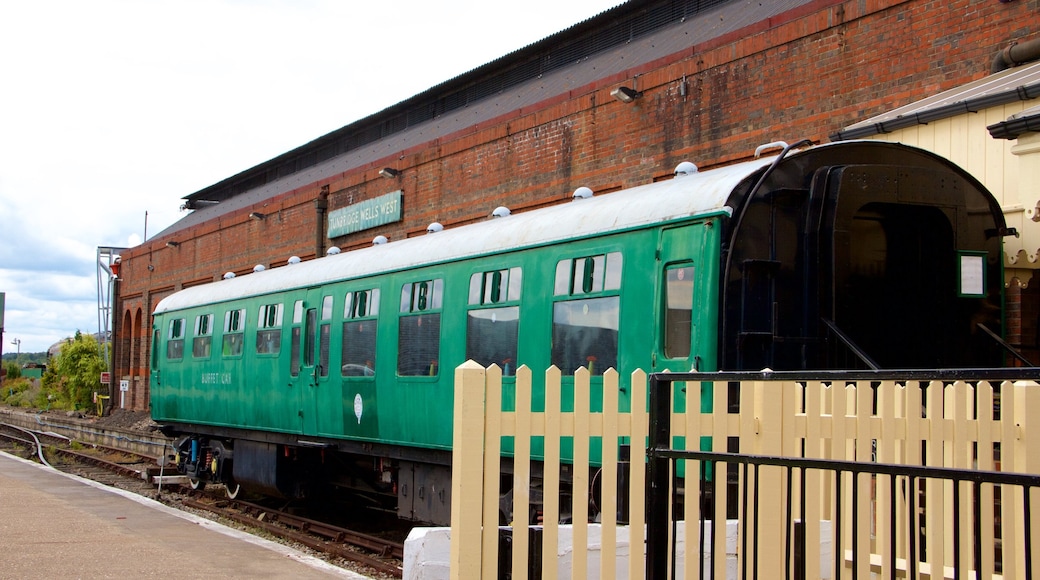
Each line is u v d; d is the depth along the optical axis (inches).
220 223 1096.8
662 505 179.0
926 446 206.7
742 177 291.7
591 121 582.9
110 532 393.4
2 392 2640.3
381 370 450.6
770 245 292.4
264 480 573.3
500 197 658.8
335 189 872.3
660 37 707.4
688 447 181.6
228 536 385.4
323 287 511.8
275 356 554.6
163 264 1279.5
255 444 592.7
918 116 352.8
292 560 335.0
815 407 189.9
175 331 711.1
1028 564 149.7
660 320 303.0
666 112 532.1
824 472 217.2
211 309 652.7
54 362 2161.7
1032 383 205.2
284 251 959.6
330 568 320.8
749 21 575.8
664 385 180.4
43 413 1728.6
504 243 379.9
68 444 1114.1
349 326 483.2
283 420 541.6
